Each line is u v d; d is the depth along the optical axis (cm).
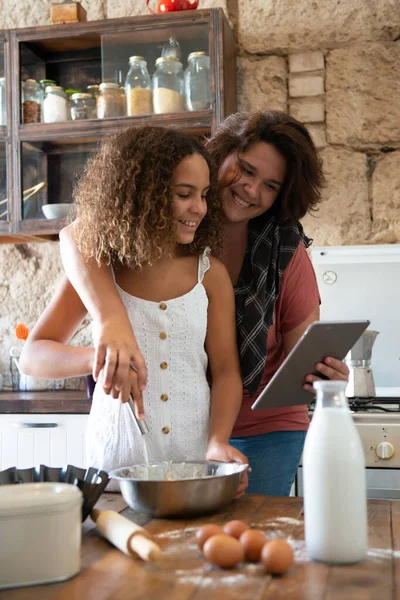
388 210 292
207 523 114
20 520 88
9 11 323
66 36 286
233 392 148
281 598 83
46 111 290
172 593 85
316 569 93
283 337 173
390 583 87
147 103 279
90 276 139
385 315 280
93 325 137
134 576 91
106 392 120
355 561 94
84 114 286
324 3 299
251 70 304
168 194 138
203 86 274
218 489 116
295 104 300
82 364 138
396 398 247
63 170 287
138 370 123
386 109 294
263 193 165
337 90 297
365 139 295
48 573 89
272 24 302
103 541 106
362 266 282
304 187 167
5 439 268
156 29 279
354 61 297
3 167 290
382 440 213
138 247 137
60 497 90
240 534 100
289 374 124
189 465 130
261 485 168
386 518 116
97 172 144
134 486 116
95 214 140
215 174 153
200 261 150
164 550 101
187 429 142
